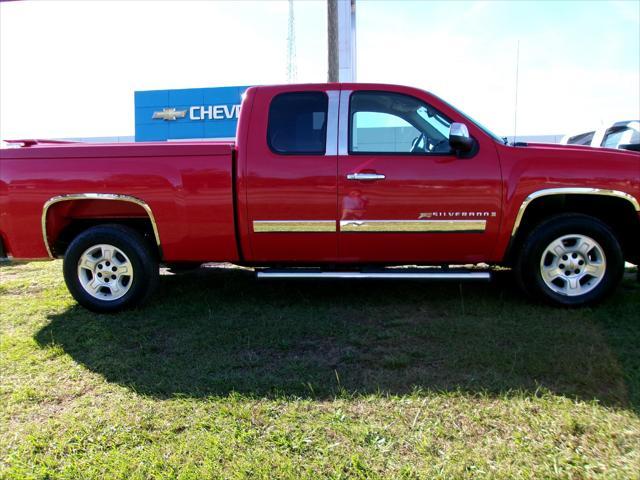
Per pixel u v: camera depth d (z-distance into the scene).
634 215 4.06
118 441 2.41
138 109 19.34
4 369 3.29
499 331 3.65
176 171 4.17
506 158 4.07
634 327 3.67
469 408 2.61
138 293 4.35
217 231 4.23
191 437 2.42
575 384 2.83
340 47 13.99
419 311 4.21
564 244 4.17
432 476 2.08
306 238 4.22
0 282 5.82
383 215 4.11
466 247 4.18
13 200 4.24
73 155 4.23
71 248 4.33
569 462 2.14
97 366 3.30
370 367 3.15
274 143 4.20
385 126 4.22
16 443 2.43
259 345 3.57
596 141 10.47
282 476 2.11
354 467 2.15
